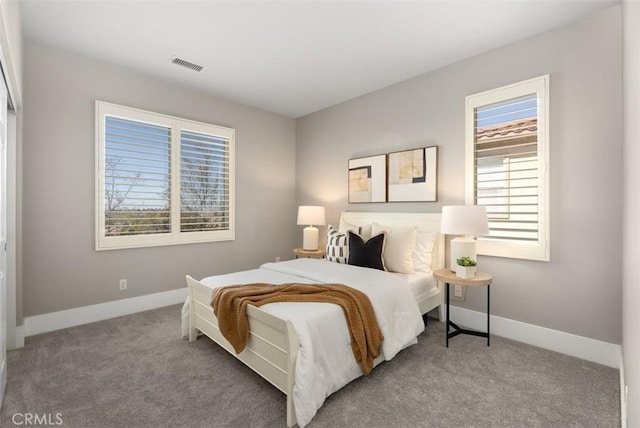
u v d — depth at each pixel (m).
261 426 1.67
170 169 3.70
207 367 2.27
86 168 3.11
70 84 3.00
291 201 5.04
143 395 1.93
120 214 3.33
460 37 2.72
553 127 2.57
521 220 2.74
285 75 3.49
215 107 4.11
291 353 1.69
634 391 1.20
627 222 1.75
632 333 1.36
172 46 2.89
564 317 2.52
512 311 2.80
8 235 2.54
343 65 3.25
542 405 1.85
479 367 2.28
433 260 3.19
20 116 2.63
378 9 2.36
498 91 2.86
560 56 2.54
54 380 2.08
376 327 2.15
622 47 2.22
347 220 4.14
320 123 4.67
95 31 2.64
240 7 2.33
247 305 2.03
